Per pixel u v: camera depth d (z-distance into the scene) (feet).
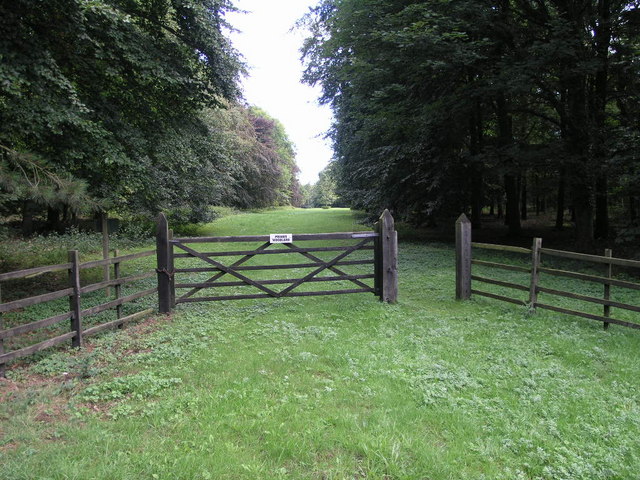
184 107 35.04
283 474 9.67
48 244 48.08
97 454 10.42
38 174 20.59
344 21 49.44
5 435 11.16
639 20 41.93
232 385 14.24
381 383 14.47
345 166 73.56
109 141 26.73
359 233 26.30
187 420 11.96
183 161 47.09
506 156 47.06
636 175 35.50
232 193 124.57
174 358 16.74
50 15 23.27
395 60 42.45
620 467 10.15
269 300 27.32
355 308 24.86
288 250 25.63
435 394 13.62
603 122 46.88
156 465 9.94
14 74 20.21
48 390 13.89
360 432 11.35
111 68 26.35
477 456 10.54
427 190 55.01
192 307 25.57
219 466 9.91
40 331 20.92
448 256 45.70
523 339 19.35
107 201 22.91
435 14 38.70
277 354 17.12
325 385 14.32
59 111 21.97
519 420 12.15
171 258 24.26
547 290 23.62
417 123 48.14
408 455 10.53
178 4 29.30
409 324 21.72
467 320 22.75
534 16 46.21
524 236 61.26
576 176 43.70
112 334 19.99
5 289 30.12
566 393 13.92
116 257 21.03
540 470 10.10
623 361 16.88
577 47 39.91
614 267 38.88
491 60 44.78
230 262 44.32
